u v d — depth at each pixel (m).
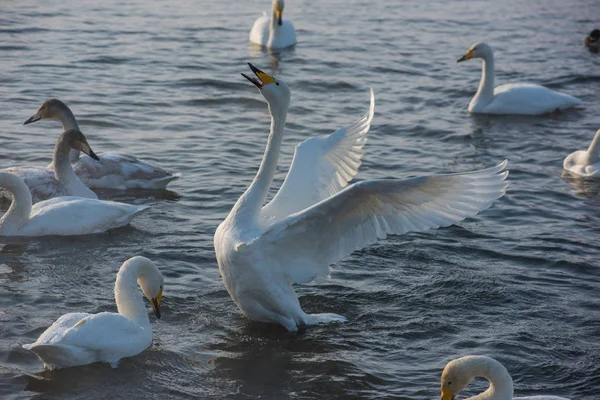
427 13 30.56
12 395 7.88
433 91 20.86
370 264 11.10
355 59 23.47
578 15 31.23
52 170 13.28
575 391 8.27
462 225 12.58
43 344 8.13
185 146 15.89
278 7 24.41
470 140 17.31
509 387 7.15
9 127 16.20
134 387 8.17
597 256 11.55
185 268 10.89
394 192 8.56
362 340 9.19
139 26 25.83
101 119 17.02
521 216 13.12
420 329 9.43
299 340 9.16
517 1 33.75
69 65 20.77
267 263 9.09
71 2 28.33
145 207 12.40
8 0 27.77
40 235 11.65
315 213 8.83
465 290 10.38
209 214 12.84
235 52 23.66
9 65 20.34
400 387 8.27
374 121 18.12
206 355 8.82
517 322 9.61
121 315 8.76
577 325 9.56
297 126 17.33
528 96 19.62
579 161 15.52
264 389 8.24
